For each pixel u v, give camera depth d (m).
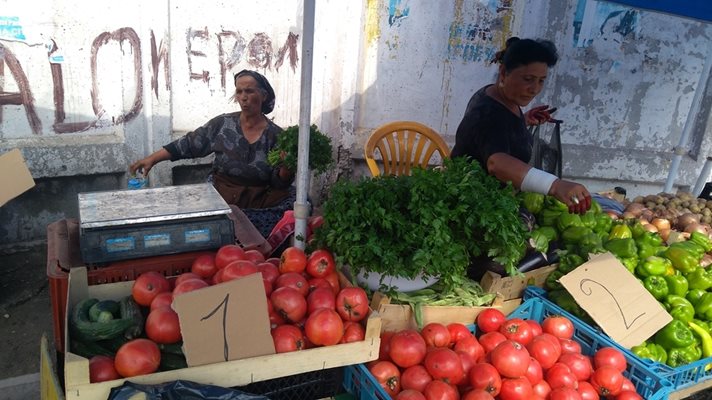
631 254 3.03
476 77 5.79
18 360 3.30
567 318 2.69
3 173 2.27
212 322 1.85
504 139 3.07
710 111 6.54
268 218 3.49
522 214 3.05
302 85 2.35
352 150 5.50
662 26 6.09
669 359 2.68
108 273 2.27
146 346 1.79
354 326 2.11
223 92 5.18
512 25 5.70
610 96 6.23
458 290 2.60
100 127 4.68
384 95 5.52
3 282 4.09
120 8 4.46
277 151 3.82
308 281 2.32
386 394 2.02
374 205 2.29
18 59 4.24
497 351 2.20
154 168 4.96
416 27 5.38
